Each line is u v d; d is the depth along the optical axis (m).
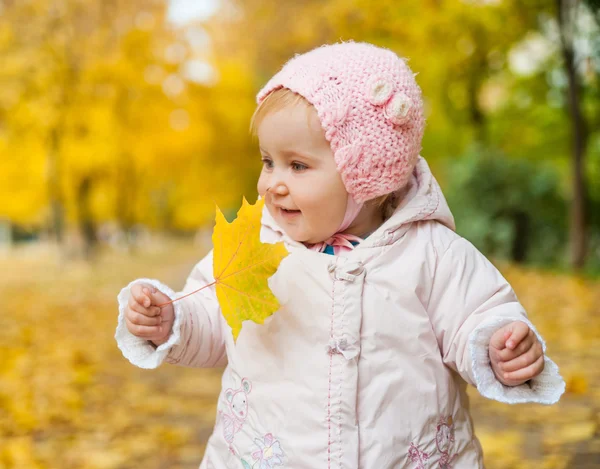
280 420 1.75
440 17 12.65
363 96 1.77
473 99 15.03
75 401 4.29
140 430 3.81
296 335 1.79
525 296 7.69
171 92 16.56
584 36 10.49
